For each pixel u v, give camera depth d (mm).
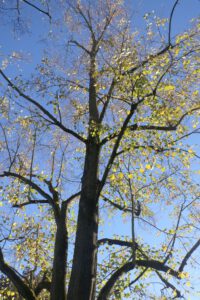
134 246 10906
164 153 12539
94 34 14586
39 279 14555
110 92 12727
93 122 12719
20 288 11516
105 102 13367
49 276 14609
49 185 13375
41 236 15266
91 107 13742
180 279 10898
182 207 11383
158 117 12336
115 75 12172
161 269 10984
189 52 11852
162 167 12055
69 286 10719
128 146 12516
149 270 13219
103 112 13375
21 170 13930
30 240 15023
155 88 11578
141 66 12078
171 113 12391
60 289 11273
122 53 12281
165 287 11578
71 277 10828
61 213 12570
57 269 11586
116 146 11836
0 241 12820
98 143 12891
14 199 13797
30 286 12164
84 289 10555
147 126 12555
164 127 12453
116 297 13156
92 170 12438
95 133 12859
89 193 11953
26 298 11453
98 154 12781
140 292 13234
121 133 11812
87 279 10711
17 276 11641
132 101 11875
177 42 11938
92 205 11742
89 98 13969
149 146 12453
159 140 12492
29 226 15250
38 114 13344
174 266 12227
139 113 12602
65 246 12016
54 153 14438
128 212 13719
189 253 11062
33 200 13289
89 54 14297
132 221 10875
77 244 11234
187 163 12961
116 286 13219
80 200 12000
